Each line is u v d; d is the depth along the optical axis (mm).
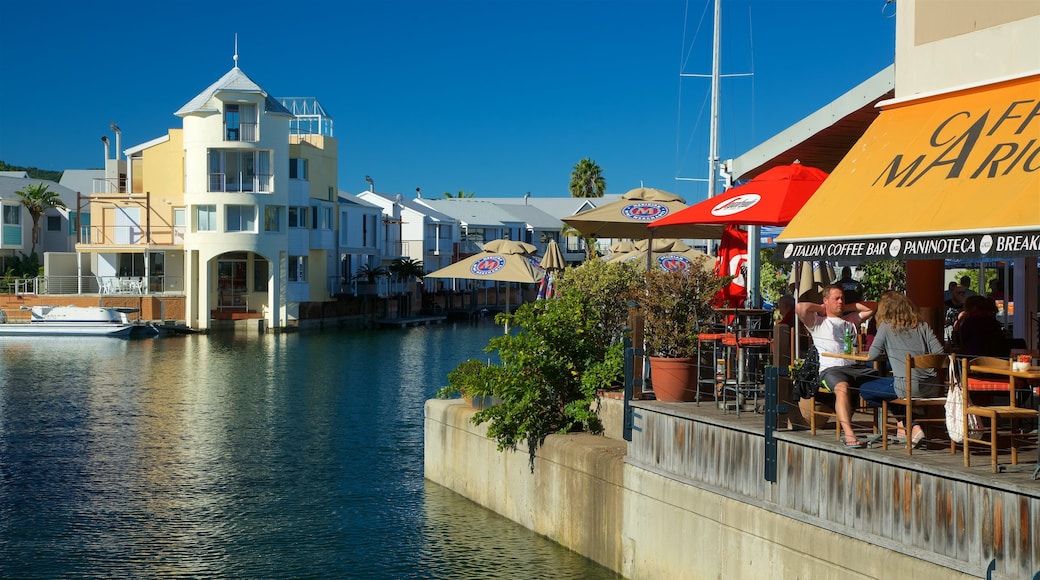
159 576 13102
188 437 23547
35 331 59344
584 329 14938
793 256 10461
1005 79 10078
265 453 21391
